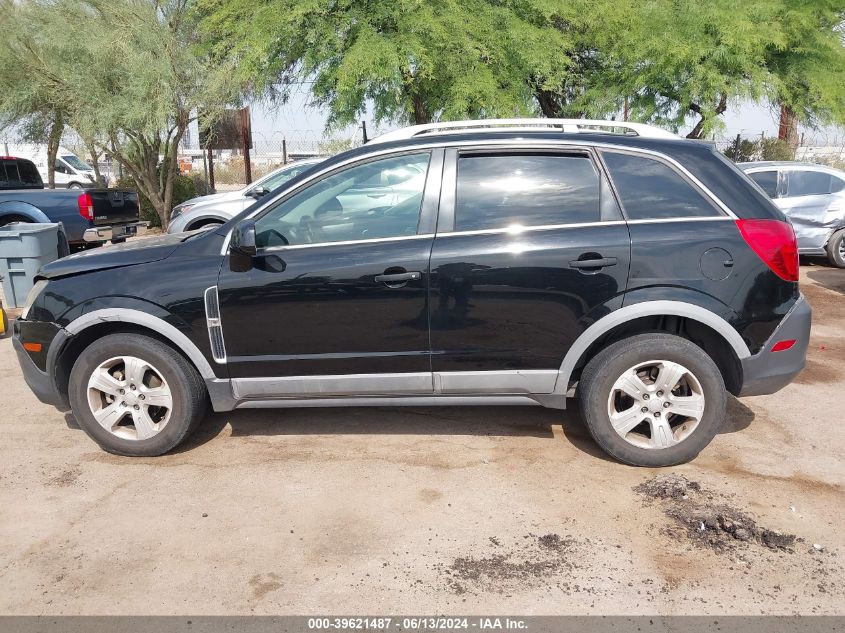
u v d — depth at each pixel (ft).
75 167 82.53
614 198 12.73
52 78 46.19
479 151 13.08
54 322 13.55
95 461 13.78
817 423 15.25
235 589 9.66
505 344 12.82
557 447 14.06
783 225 12.54
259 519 11.46
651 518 11.33
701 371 12.53
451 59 37.96
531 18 42.63
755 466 13.15
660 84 45.60
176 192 57.00
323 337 13.03
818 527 11.02
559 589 9.54
